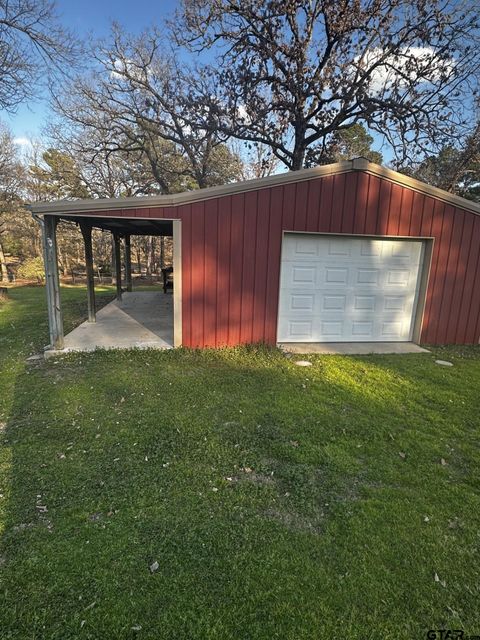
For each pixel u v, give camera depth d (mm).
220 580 1942
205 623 1715
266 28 12617
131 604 1798
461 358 6246
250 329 6445
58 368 5289
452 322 7211
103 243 24234
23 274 22078
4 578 1923
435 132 12250
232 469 2934
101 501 2525
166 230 10633
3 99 10023
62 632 1666
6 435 3418
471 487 2793
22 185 20438
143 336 7020
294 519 2402
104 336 7000
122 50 15109
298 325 6824
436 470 2992
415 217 6621
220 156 18438
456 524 2395
